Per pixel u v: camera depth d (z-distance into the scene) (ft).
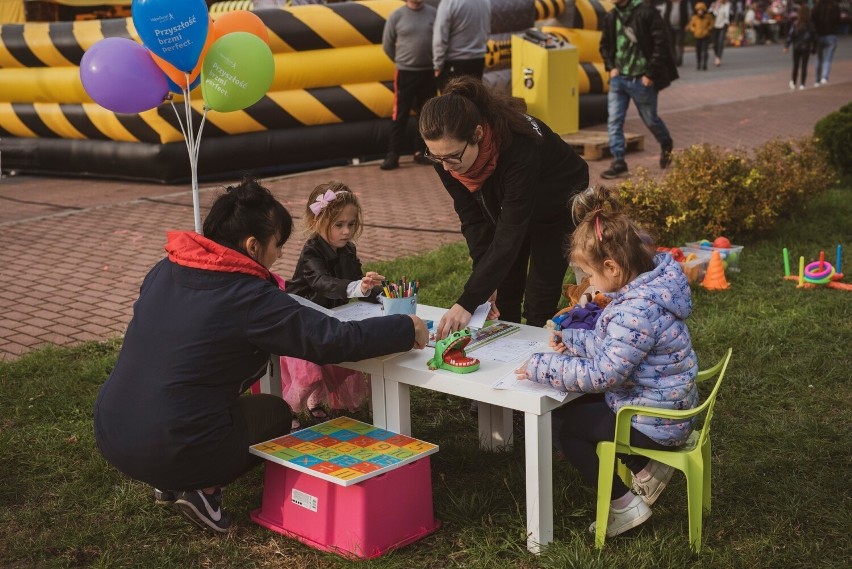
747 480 11.84
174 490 10.67
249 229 10.46
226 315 10.16
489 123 11.37
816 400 14.38
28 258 25.21
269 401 11.56
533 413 9.96
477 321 11.38
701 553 10.20
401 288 12.11
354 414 14.55
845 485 11.68
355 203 13.65
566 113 40.14
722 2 80.69
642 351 9.69
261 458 11.09
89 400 15.06
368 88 37.60
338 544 10.50
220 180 36.55
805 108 51.57
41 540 11.03
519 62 39.73
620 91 32.60
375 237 26.35
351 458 10.46
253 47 14.07
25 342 18.44
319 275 13.47
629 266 10.07
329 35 36.32
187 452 10.17
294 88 36.40
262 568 10.39
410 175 35.78
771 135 41.73
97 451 13.24
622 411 9.95
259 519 11.26
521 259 14.19
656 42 31.63
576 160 13.12
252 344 10.33
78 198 33.78
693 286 20.16
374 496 10.21
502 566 10.07
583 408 10.53
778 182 24.48
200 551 10.77
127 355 10.44
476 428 13.97
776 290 19.85
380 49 37.37
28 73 37.63
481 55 35.42
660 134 33.47
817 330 17.06
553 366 9.91
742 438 13.14
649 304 9.71
